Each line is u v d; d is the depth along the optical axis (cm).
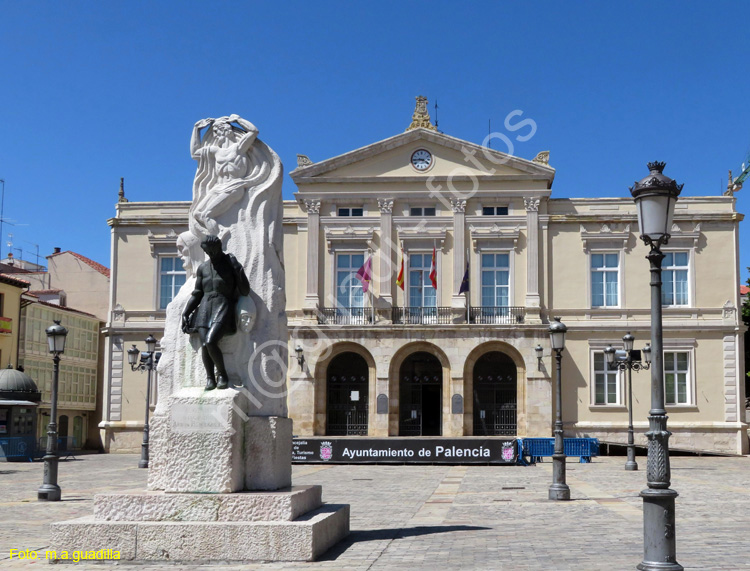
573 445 3544
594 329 4412
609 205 4497
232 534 1036
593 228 4481
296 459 3416
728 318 4384
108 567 1021
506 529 1402
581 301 4450
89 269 5728
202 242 1149
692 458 4034
